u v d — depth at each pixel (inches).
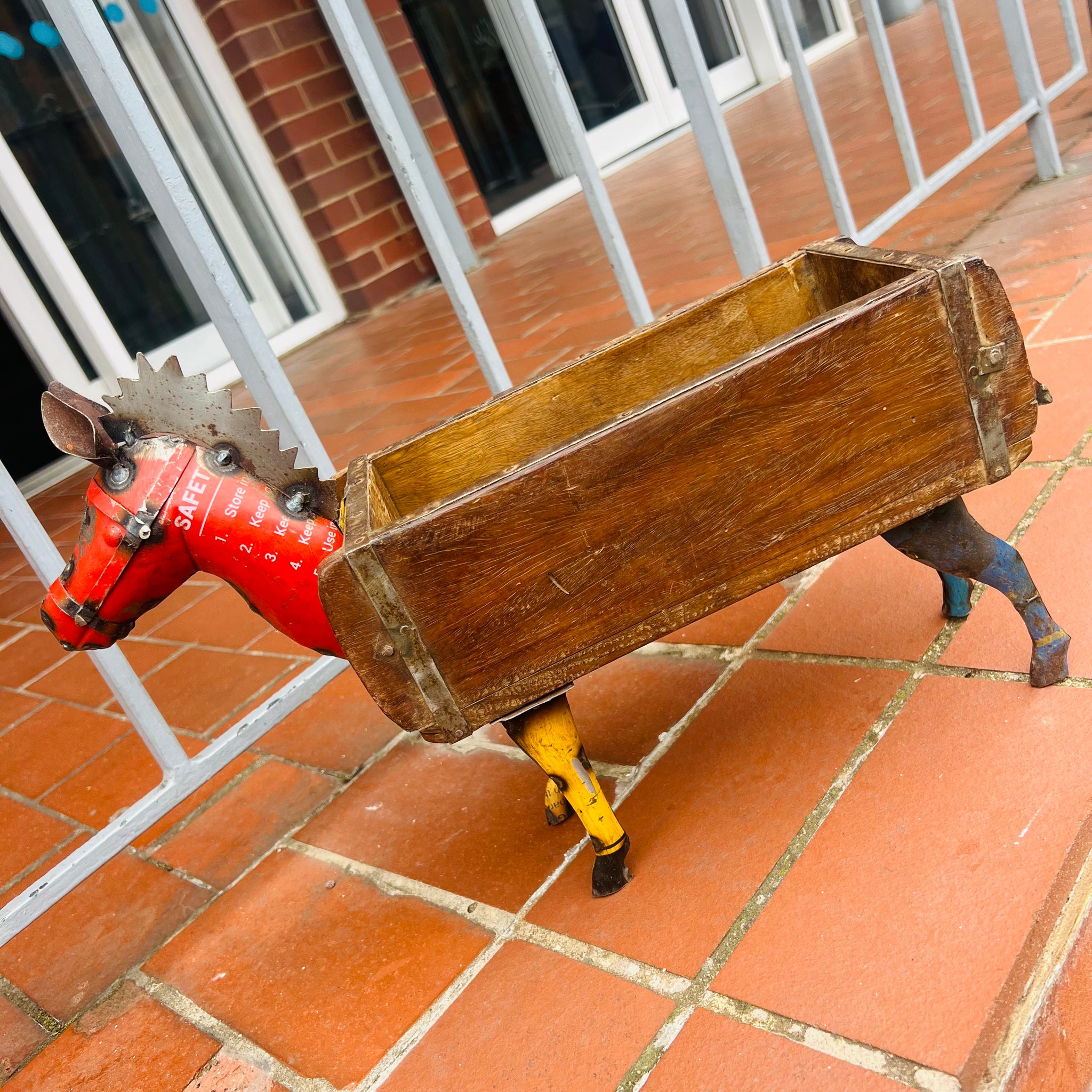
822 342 44.1
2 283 186.7
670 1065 41.3
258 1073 48.9
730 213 84.9
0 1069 54.6
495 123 236.5
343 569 43.8
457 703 46.9
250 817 70.1
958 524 48.9
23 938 65.4
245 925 59.6
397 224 217.8
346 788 69.5
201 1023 53.3
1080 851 42.8
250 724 66.4
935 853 45.4
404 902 56.7
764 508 46.4
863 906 44.4
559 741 48.8
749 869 48.8
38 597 134.3
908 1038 38.5
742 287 56.8
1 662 116.3
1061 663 51.2
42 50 184.5
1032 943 40.0
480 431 56.1
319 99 205.8
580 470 44.2
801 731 56.2
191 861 67.7
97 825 76.0
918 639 59.1
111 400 47.5
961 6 282.4
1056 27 204.1
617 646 47.3
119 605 48.1
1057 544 61.1
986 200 122.2
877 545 70.0
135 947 60.9
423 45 221.3
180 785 62.9
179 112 203.8
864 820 48.7
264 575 49.0
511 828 59.5
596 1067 42.4
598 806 49.3
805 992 41.8
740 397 44.4
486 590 45.3
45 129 186.2
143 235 197.9
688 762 57.6
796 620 65.9
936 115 172.6
